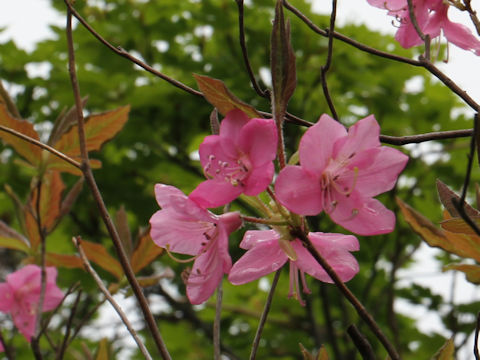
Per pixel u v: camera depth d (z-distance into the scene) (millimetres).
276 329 5801
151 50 5883
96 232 5531
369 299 5449
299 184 1275
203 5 5555
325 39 5371
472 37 1738
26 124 2271
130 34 5746
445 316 4641
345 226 1298
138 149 5688
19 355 4609
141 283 2357
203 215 1284
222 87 1301
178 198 1303
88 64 5836
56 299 2535
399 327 5258
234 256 4746
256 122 1275
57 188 2451
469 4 1649
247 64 1536
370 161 1305
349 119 5855
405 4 1742
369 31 5469
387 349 1121
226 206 1500
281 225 1283
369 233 1296
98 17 5969
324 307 4973
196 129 5742
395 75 5637
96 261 2443
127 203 5410
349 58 5406
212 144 1304
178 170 5871
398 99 5754
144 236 2322
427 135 1480
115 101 5531
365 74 5406
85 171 1426
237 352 5824
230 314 6000
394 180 1306
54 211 2455
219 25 5547
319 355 1619
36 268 2508
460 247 1688
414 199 5398
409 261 5707
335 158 1310
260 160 1277
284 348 5777
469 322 4621
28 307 2504
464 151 5480
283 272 5613
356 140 1305
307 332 5695
